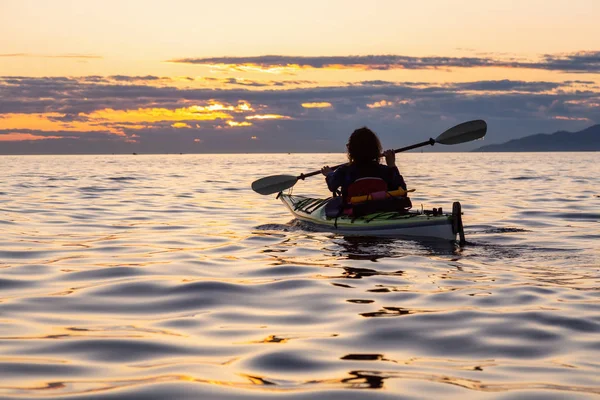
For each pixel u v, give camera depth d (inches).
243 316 171.2
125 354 136.2
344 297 193.0
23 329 156.1
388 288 205.6
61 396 110.2
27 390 113.2
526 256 269.0
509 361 131.9
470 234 343.3
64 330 155.8
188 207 526.3
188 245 310.0
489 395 111.7
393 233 318.0
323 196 689.6
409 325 159.9
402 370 125.9
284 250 290.2
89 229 375.6
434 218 305.4
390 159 338.0
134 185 856.3
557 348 140.9
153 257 273.1
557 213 463.5
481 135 366.0
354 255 272.8
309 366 128.5
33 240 324.8
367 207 328.2
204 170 1637.6
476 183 889.5
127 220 426.6
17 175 1178.6
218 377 121.3
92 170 1592.0
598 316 167.6
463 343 144.9
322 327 159.2
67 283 215.6
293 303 186.1
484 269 239.3
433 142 354.3
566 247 294.7
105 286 210.2
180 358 133.6
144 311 177.0
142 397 110.2
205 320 166.7
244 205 546.3
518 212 470.6
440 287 206.5
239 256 275.1
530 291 199.0
